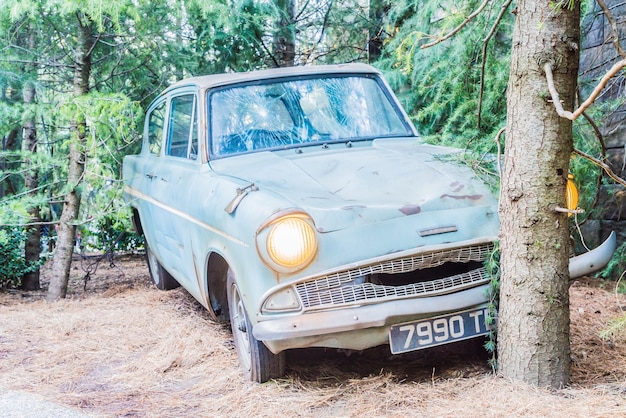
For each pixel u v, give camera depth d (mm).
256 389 3482
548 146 3160
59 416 3281
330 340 3168
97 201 6555
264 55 8195
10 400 3523
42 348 4551
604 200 6414
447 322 3283
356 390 3379
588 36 6398
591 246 6547
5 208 5828
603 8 3008
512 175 3223
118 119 5969
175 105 5219
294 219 3084
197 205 4074
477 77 5691
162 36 7145
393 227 3248
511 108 3258
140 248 10453
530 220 3180
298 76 4789
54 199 6902
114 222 7105
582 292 5664
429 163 3859
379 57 7980
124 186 6496
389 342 3207
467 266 3447
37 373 4043
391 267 3201
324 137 4484
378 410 3092
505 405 2979
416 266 3230
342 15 8531
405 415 2998
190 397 3535
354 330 3168
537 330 3193
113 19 5699
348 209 3264
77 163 6434
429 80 6359
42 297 7250
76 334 4848
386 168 3805
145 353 4336
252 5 7414
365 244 3186
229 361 4008
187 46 7707
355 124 4629
